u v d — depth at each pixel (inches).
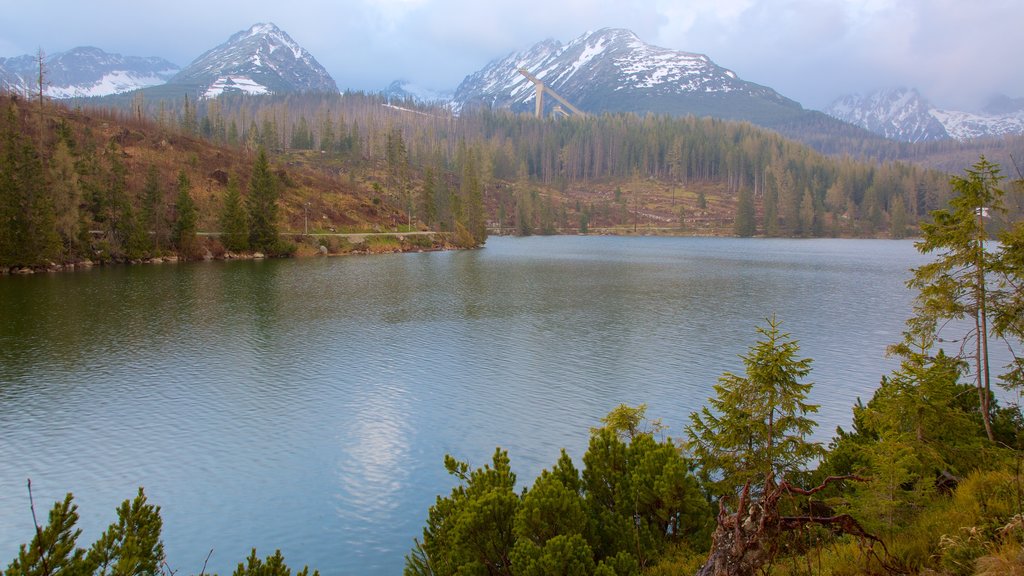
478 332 2021.4
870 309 2475.4
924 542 389.7
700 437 687.1
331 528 821.9
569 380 1464.1
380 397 1338.6
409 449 1066.7
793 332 2004.2
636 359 1663.4
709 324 2162.9
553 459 1024.9
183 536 801.6
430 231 6264.8
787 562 393.4
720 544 289.3
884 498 493.0
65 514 374.9
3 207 3366.1
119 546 413.4
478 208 6658.5
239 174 5605.3
